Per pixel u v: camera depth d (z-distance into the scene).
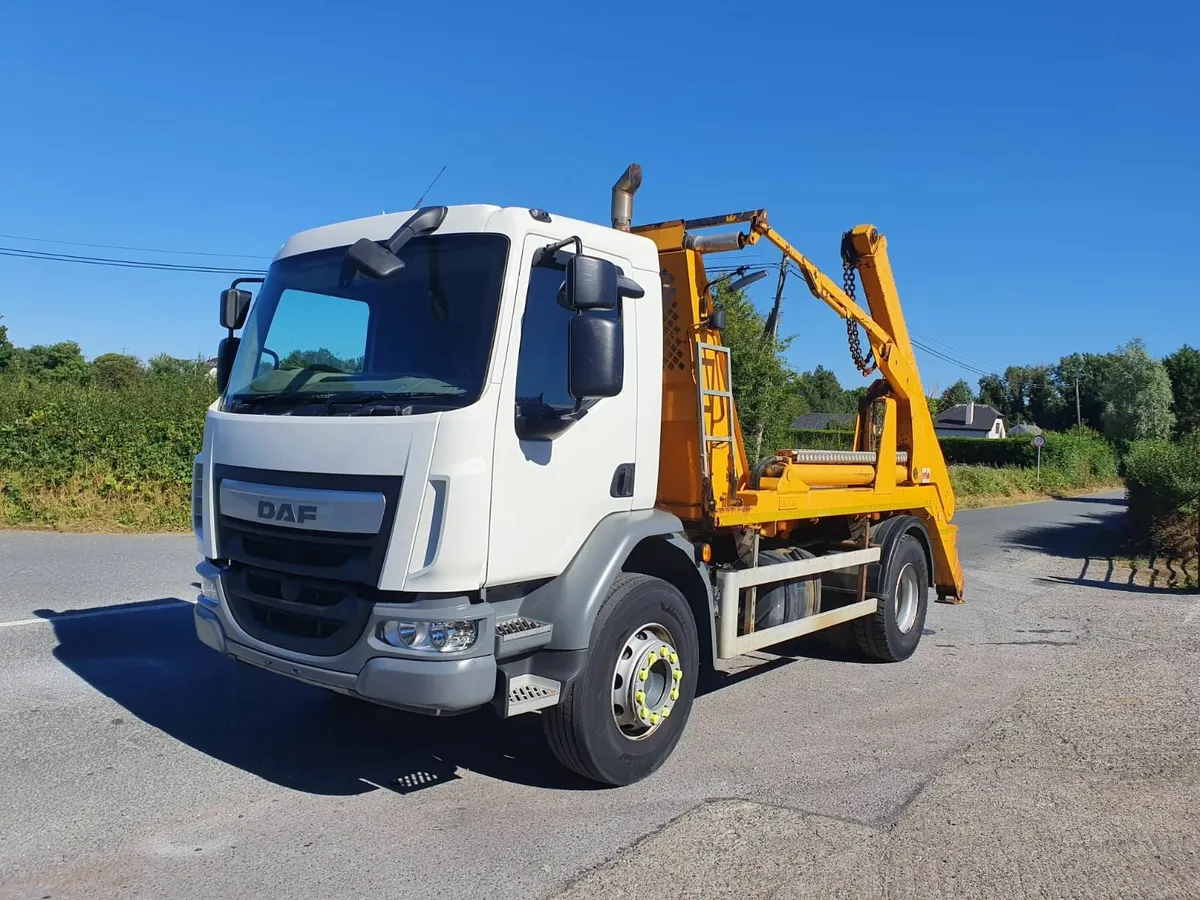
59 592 8.71
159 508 13.98
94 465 13.89
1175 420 72.44
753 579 5.91
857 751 5.47
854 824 4.37
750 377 16.55
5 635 7.10
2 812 4.14
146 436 14.30
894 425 8.08
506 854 3.92
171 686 6.10
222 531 4.63
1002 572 15.00
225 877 3.65
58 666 6.39
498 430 4.00
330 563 4.10
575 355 4.08
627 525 4.65
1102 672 7.70
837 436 9.85
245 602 4.50
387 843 4.00
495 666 4.02
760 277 6.07
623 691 4.65
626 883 3.69
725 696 6.68
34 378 14.73
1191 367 75.75
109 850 3.84
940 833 4.30
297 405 4.42
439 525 3.85
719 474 5.82
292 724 5.52
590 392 4.06
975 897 3.69
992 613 10.83
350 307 4.52
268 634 4.32
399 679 3.83
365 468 3.98
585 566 4.43
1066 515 29.80
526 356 4.22
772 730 5.85
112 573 9.81
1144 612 10.98
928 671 7.63
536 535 4.21
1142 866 4.02
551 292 4.40
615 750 4.59
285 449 4.27
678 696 4.98
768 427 17.47
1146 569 15.95
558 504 4.33
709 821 4.34
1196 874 3.95
